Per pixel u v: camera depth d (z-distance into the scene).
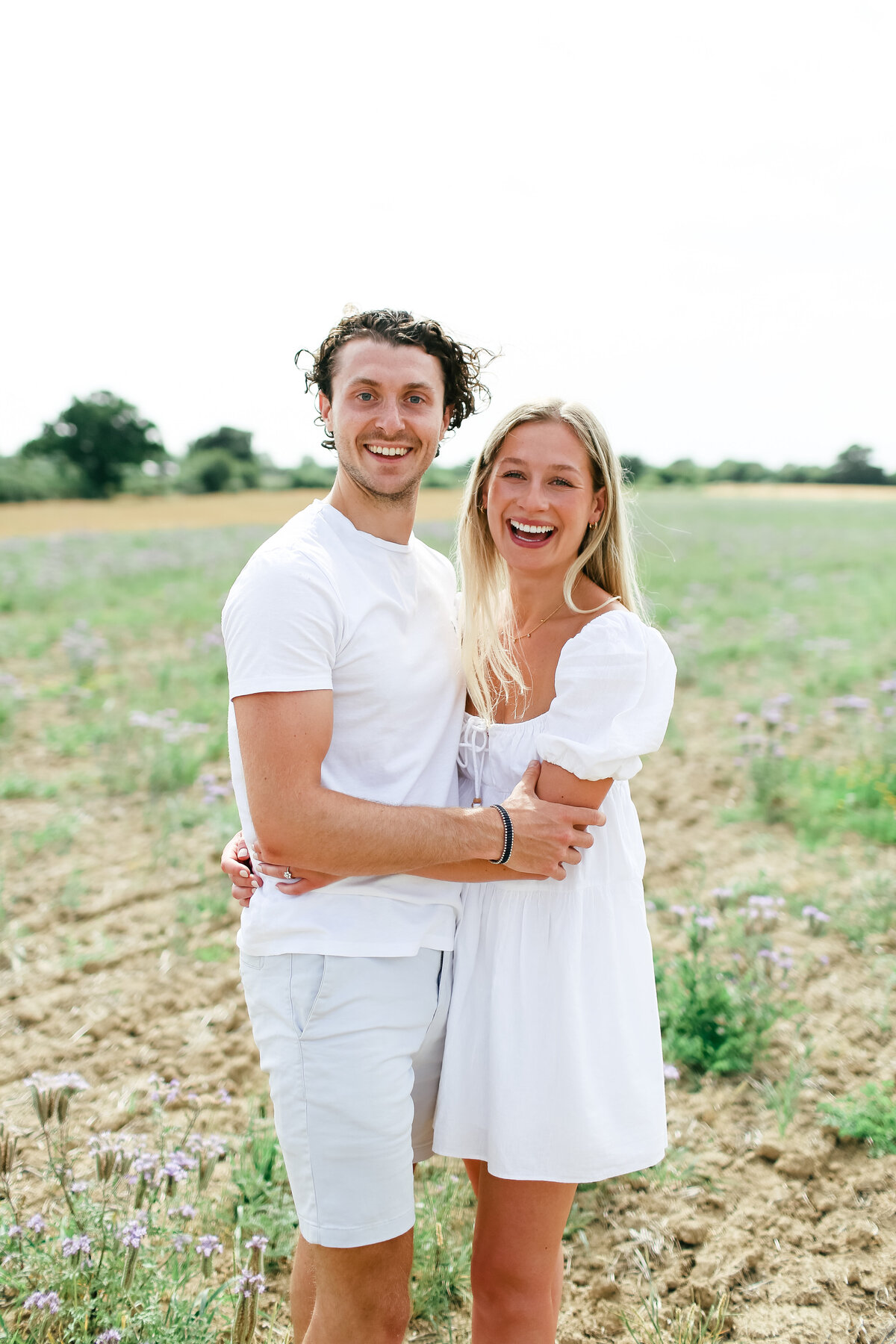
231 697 1.91
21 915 4.58
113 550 22.02
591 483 2.16
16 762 6.85
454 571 2.41
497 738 2.17
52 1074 3.40
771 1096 3.20
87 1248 2.26
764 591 15.07
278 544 1.93
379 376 2.01
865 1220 2.71
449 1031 2.05
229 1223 2.68
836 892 4.71
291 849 1.85
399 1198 1.92
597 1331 2.42
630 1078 2.05
